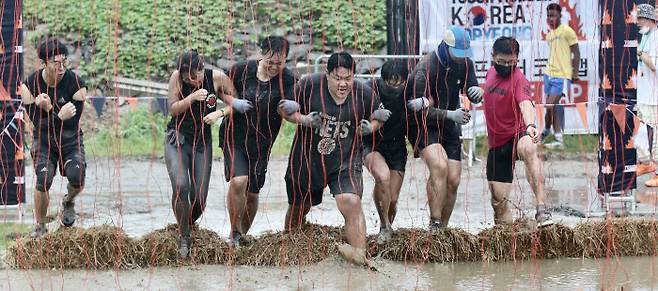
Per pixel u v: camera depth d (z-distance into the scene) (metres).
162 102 10.51
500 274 8.02
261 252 8.27
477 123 13.62
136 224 9.70
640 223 8.82
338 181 8.01
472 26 13.18
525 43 13.30
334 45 18.06
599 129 10.38
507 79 8.61
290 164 8.23
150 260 8.16
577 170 13.11
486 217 10.03
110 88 17.50
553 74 13.24
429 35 13.14
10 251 8.19
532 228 8.59
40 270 8.02
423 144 8.50
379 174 8.27
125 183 12.27
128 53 18.31
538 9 13.33
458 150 8.69
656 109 11.22
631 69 10.17
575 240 8.60
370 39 17.94
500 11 13.21
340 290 7.44
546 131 13.10
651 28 11.12
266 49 7.93
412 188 12.03
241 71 8.12
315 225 8.67
